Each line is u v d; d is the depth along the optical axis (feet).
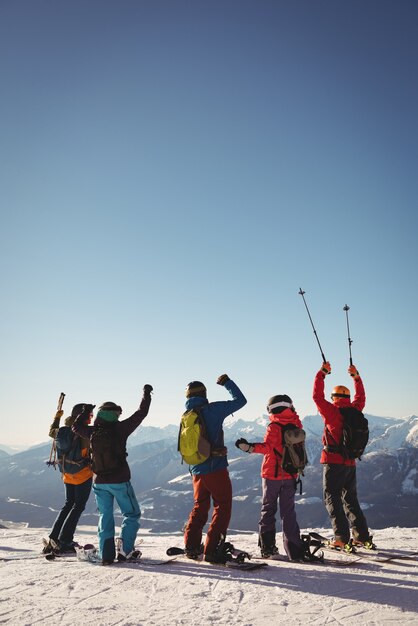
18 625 15.46
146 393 25.80
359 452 26.84
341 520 26.81
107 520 24.70
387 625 15.47
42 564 24.63
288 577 20.94
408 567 22.91
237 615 16.35
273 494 25.38
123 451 24.98
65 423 28.84
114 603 17.62
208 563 23.66
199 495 25.12
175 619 15.94
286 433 25.14
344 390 28.22
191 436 23.88
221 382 25.02
